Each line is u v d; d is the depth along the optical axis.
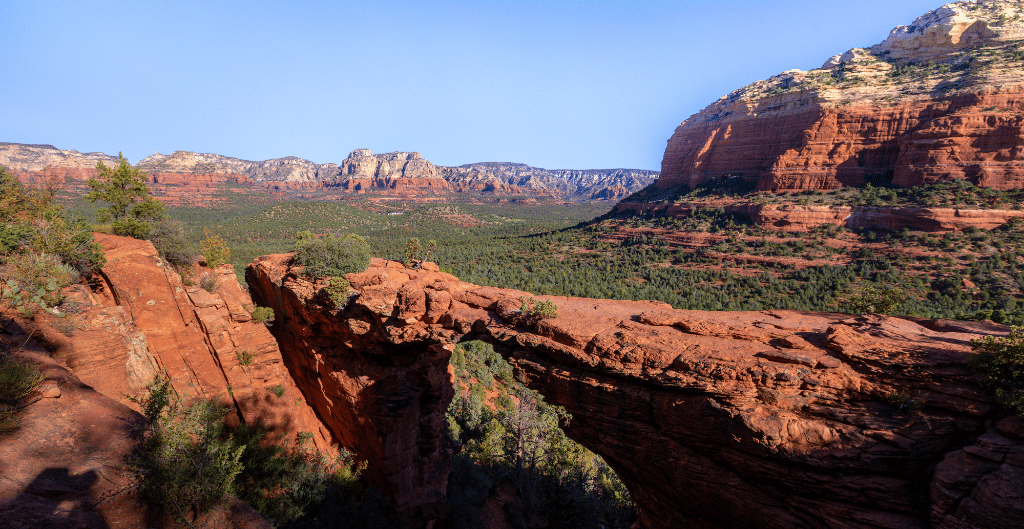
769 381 14.54
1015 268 66.81
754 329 17.41
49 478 7.69
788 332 17.09
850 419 13.27
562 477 33.75
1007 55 97.38
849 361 14.58
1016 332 12.23
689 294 83.06
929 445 12.28
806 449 13.49
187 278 26.89
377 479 28.11
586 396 18.78
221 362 25.92
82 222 23.33
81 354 17.09
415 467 29.11
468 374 54.78
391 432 26.73
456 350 58.03
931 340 15.07
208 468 9.90
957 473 11.18
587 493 35.91
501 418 43.16
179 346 24.23
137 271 22.98
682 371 16.03
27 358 11.93
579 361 18.45
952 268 71.06
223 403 25.25
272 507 22.12
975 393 12.27
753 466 14.75
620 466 19.81
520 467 36.41
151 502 8.65
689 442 16.34
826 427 13.39
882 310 19.08
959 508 10.81
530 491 35.62
